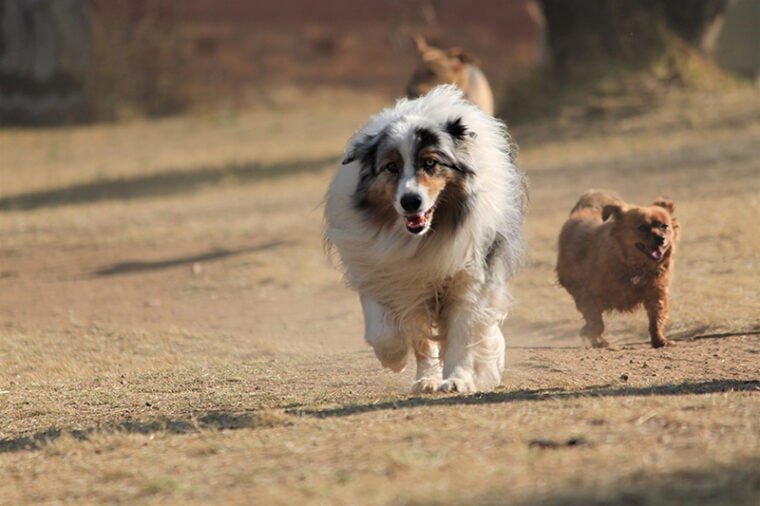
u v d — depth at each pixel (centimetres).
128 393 1019
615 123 3103
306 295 1620
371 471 623
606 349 1172
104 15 5228
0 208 2867
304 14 5641
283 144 3912
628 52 3391
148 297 1673
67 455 752
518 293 1492
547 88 3431
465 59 1958
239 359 1214
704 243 1672
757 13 5556
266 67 5622
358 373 1079
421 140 891
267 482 624
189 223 2389
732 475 568
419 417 756
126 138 4303
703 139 2781
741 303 1320
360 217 934
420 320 971
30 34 4872
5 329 1465
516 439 668
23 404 993
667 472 580
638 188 2241
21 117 4862
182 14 5556
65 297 1700
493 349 955
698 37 3488
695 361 1057
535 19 5538
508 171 975
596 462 606
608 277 1204
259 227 2264
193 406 934
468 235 918
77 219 2562
